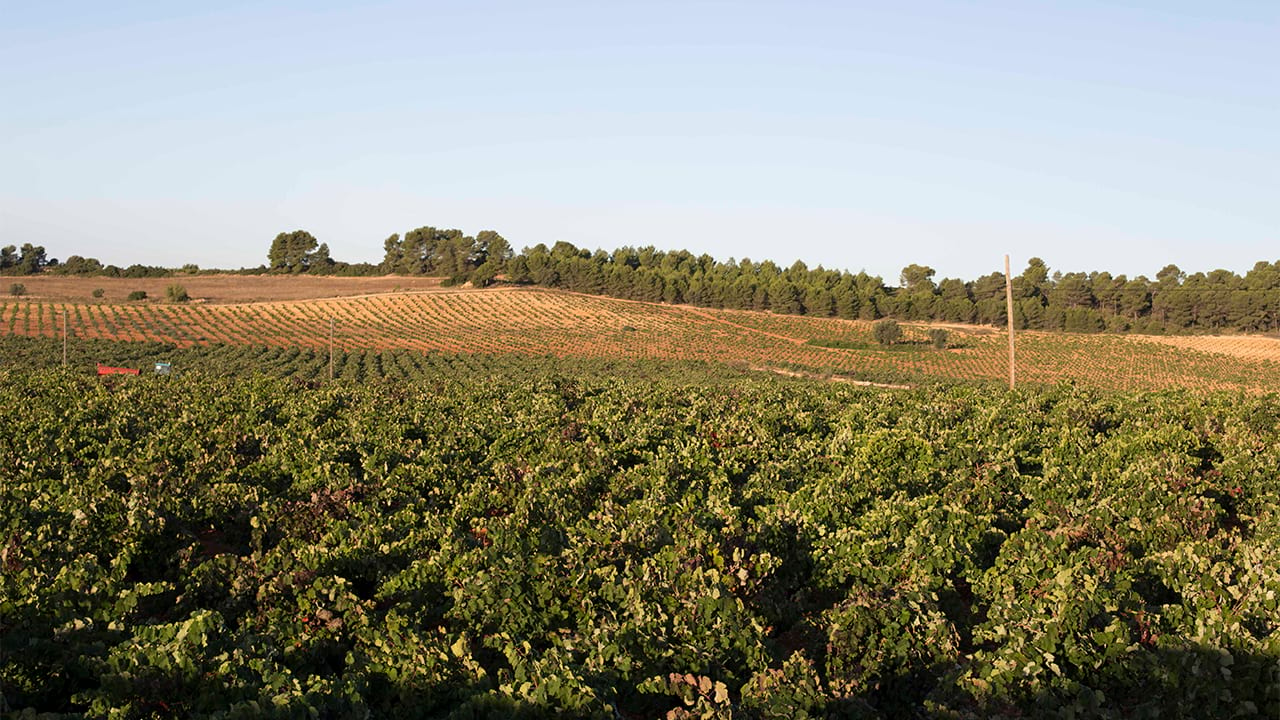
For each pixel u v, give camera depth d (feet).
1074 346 329.11
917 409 100.01
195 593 43.04
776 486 64.49
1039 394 121.49
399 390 132.26
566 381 144.56
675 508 53.11
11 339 277.64
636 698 33.58
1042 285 497.05
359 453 78.13
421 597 41.73
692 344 346.13
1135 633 37.11
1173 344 324.39
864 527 50.60
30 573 41.04
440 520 52.54
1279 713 31.68
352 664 34.09
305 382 154.10
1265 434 85.15
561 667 32.30
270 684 31.24
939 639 37.24
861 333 382.01
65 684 32.60
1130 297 402.31
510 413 105.91
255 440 86.07
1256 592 37.73
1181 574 42.45
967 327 397.39
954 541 48.29
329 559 44.11
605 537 47.16
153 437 83.10
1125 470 67.26
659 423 92.63
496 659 39.06
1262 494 63.16
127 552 46.70
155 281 518.78
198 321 349.61
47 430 86.89
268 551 49.29
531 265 508.12
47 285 475.72
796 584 47.03
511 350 321.32
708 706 31.09
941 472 67.92
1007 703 33.35
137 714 30.27
